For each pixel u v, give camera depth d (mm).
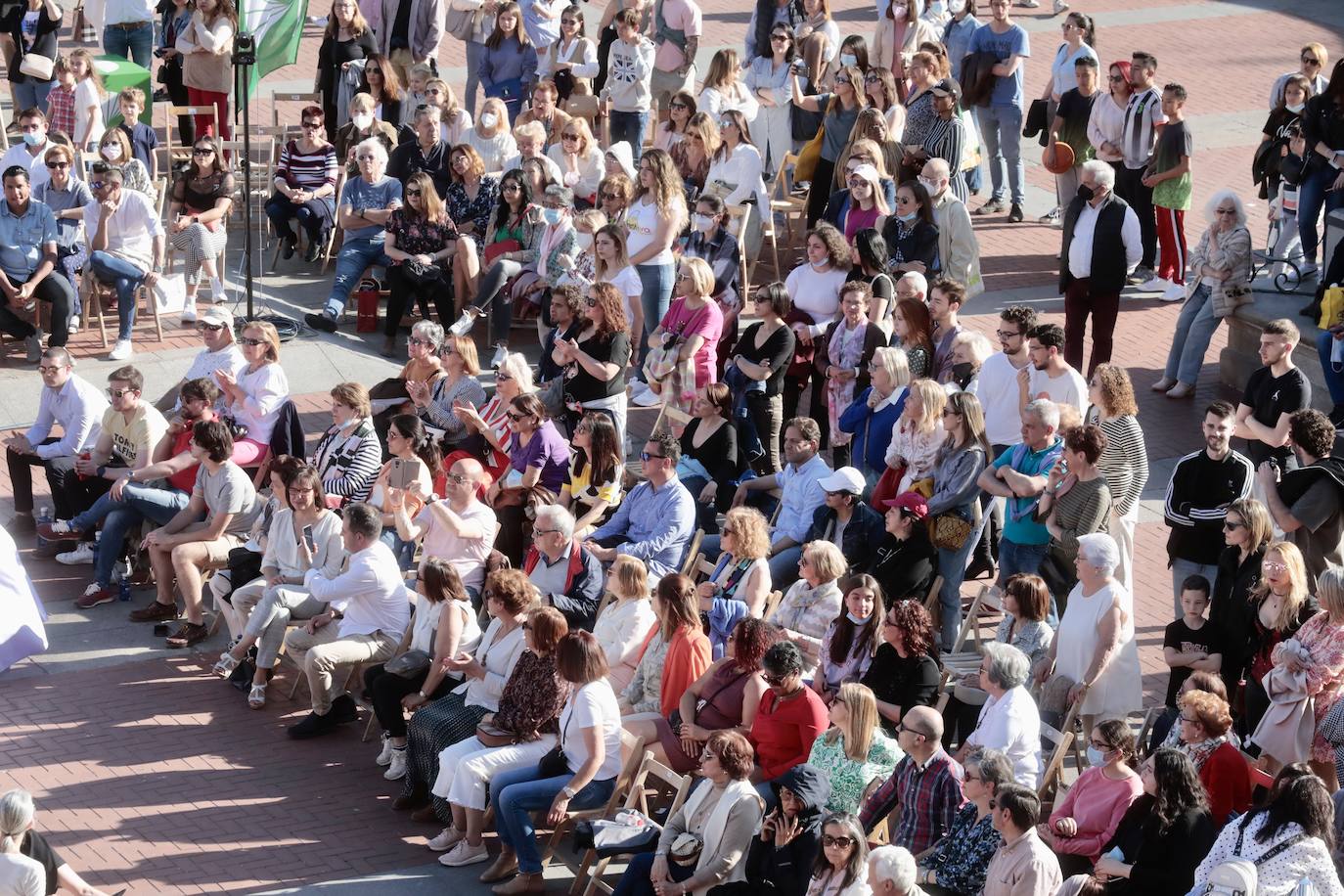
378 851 12359
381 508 15398
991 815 10453
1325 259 18266
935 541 13453
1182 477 13453
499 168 21531
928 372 15695
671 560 14617
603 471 15406
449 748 12328
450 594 13203
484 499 15672
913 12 23453
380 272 21328
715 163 20656
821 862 9977
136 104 22344
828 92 22906
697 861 10773
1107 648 11992
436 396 16672
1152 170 20766
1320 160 18891
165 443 16016
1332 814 9836
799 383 16984
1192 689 10891
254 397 16500
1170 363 18766
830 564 12883
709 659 12508
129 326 19641
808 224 21156
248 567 14797
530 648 12352
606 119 23734
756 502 15594
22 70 24766
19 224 19250
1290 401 14547
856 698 11211
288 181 21844
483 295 19500
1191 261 18547
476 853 12219
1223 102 27641
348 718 13914
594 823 11539
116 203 19484
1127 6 33000
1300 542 13203
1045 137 23000
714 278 17766
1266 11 32688
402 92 23703
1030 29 31109
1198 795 10055
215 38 23875
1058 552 13266
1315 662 11328
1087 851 10695
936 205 17578
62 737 13680
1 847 10711
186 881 11914
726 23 31469
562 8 25641
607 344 16828
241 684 14445
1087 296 18016
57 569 16250
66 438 16328
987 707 11398
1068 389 14531
